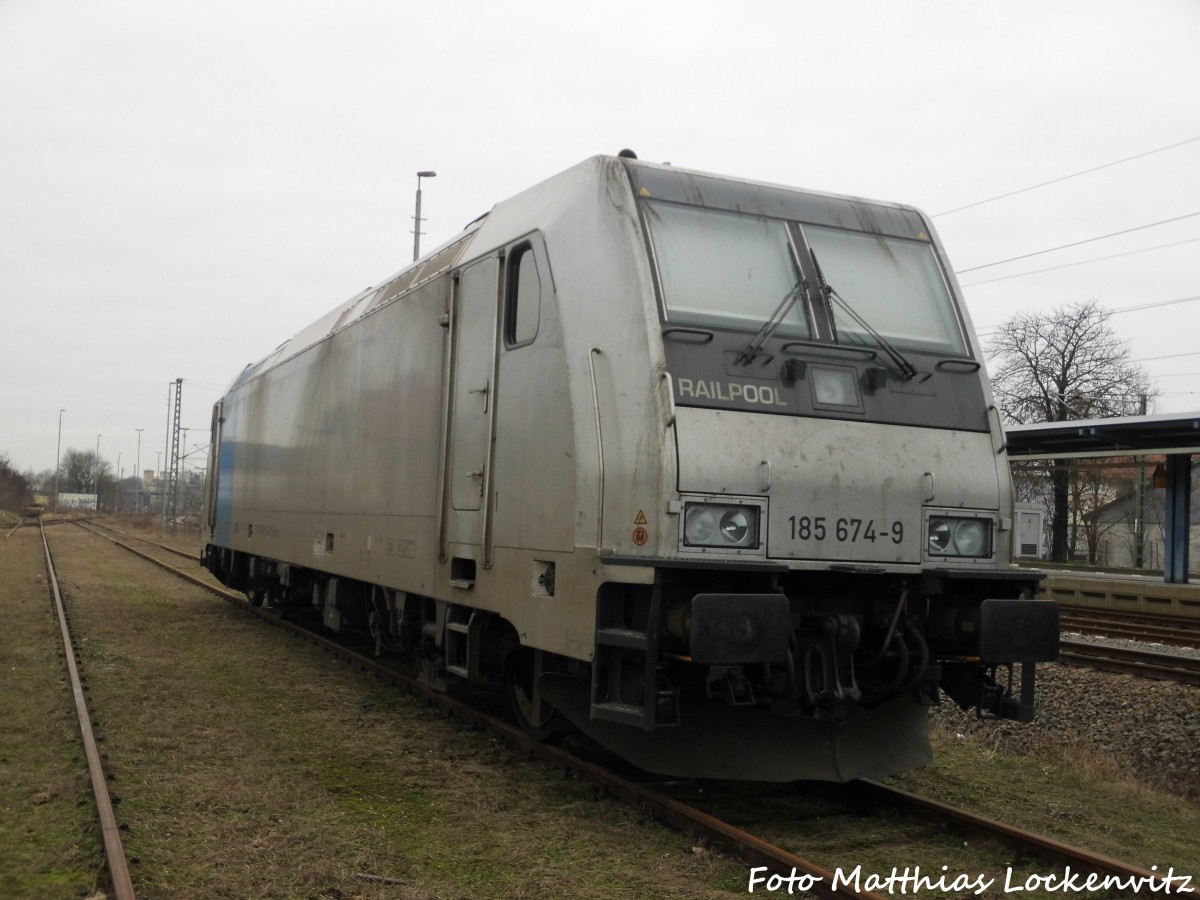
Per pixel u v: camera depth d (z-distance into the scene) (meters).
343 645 12.57
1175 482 20.12
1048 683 10.43
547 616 6.38
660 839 5.59
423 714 8.73
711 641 5.31
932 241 7.17
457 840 5.58
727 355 5.97
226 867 5.05
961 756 7.82
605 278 6.18
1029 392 43.22
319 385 12.02
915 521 6.22
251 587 16.64
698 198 6.48
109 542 41.62
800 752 6.16
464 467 7.70
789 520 5.85
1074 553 44.47
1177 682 10.08
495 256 7.45
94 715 8.30
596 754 7.35
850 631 6.03
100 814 5.54
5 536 43.69
